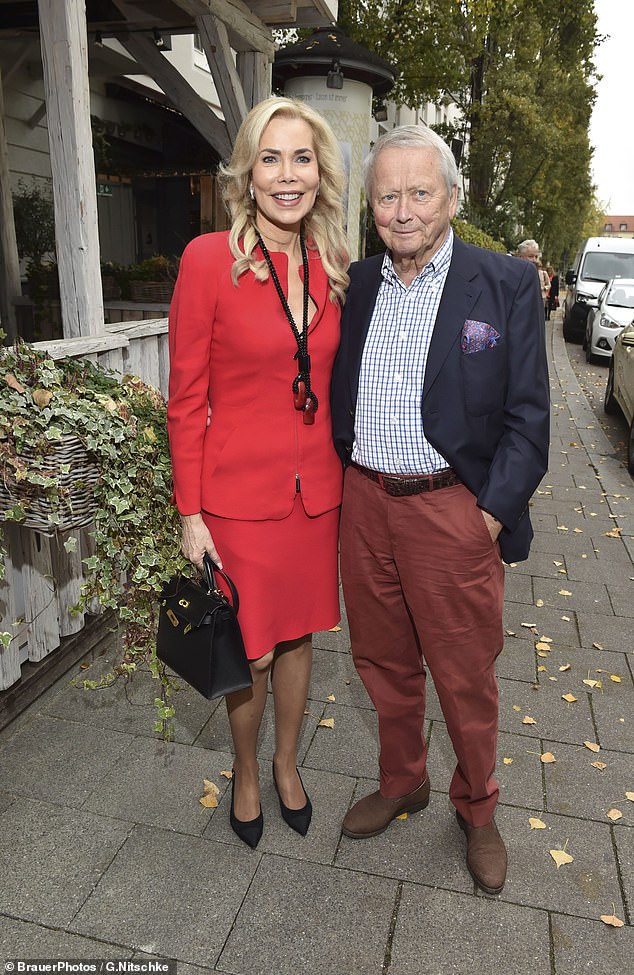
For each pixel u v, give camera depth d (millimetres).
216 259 1915
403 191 1778
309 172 1917
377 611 2166
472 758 2146
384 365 1950
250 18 5852
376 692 2277
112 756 2693
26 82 8445
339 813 2451
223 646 1983
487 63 22250
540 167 25141
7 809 2422
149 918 2043
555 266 54344
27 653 3039
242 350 1949
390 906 2100
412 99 13539
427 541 1968
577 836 2385
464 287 1875
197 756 2709
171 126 11570
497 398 1897
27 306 6629
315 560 2197
